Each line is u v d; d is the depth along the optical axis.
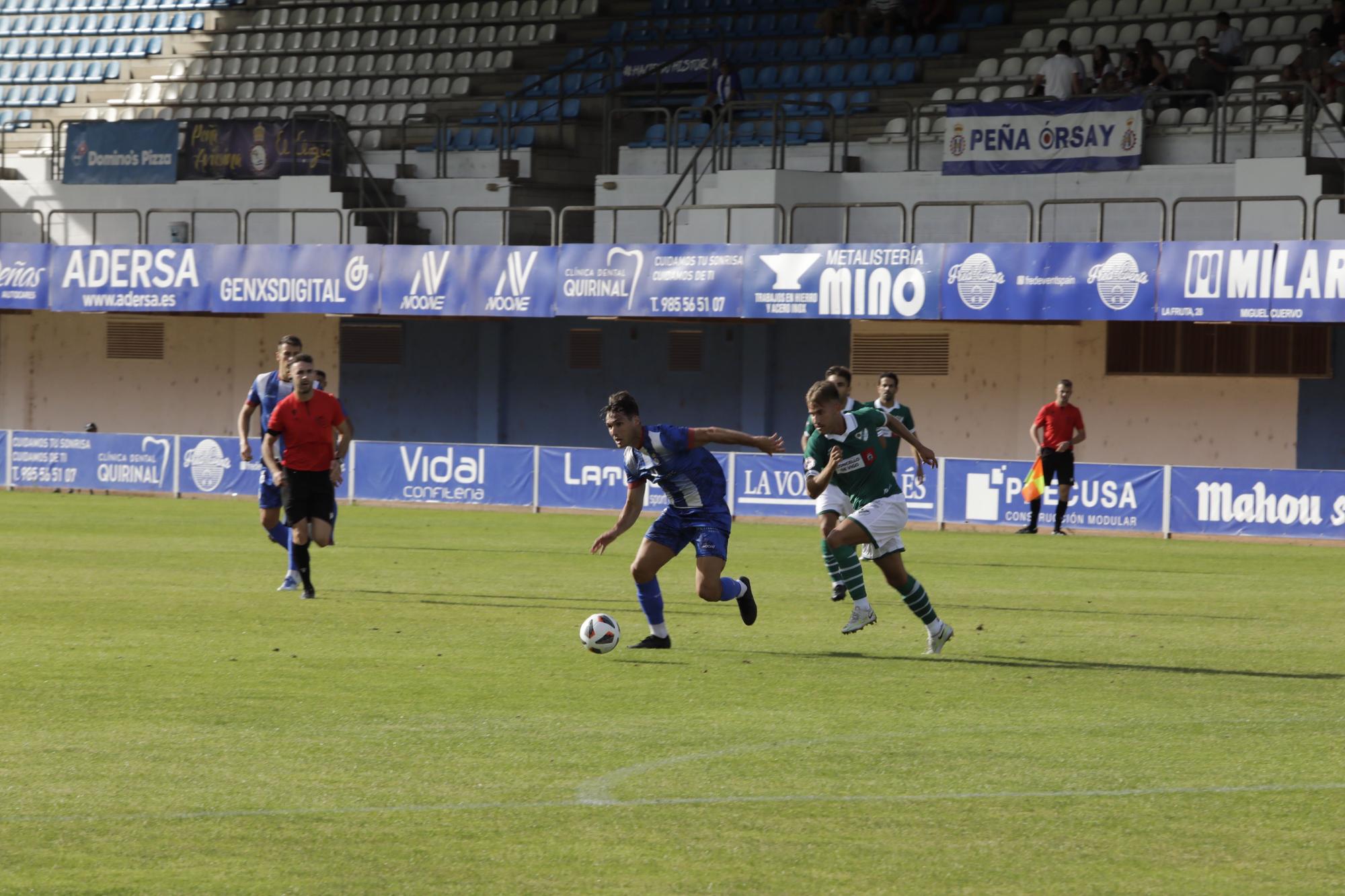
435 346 113.62
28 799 24.25
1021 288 87.12
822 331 103.81
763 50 118.81
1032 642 42.56
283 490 49.28
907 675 36.78
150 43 142.38
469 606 48.81
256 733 29.28
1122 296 85.06
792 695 33.88
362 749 28.02
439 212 111.94
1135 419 96.56
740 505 90.56
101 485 102.94
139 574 56.69
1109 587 56.81
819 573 60.84
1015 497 84.62
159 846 21.81
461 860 21.30
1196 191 91.50
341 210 103.75
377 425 115.38
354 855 21.50
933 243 97.38
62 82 142.62
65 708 31.56
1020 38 112.50
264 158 112.12
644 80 117.00
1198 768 27.12
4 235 119.44
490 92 126.06
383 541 72.44
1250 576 61.31
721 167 105.00
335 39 136.38
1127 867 21.27
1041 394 98.81
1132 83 98.69
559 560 64.31
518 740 28.94
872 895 20.00
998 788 25.53
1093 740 29.39
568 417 110.81
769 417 105.06
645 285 94.56
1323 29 97.25
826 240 100.81
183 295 105.19
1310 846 22.38
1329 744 29.17
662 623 40.41
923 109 107.69
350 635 42.22
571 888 20.17
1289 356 92.50
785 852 21.84
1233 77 98.62
